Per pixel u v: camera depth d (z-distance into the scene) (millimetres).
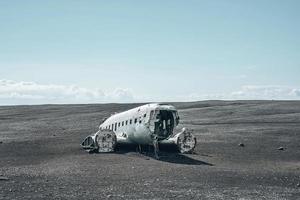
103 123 41281
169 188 18266
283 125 52406
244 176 21875
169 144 32500
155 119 29938
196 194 16938
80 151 34438
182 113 74875
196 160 28469
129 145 33844
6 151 35906
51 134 51875
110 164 26078
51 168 24922
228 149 34375
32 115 85062
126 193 17094
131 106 93750
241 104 86250
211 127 52750
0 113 92125
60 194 16891
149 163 26516
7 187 18516
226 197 16375
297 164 27141
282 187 18844
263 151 33406
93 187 18500
